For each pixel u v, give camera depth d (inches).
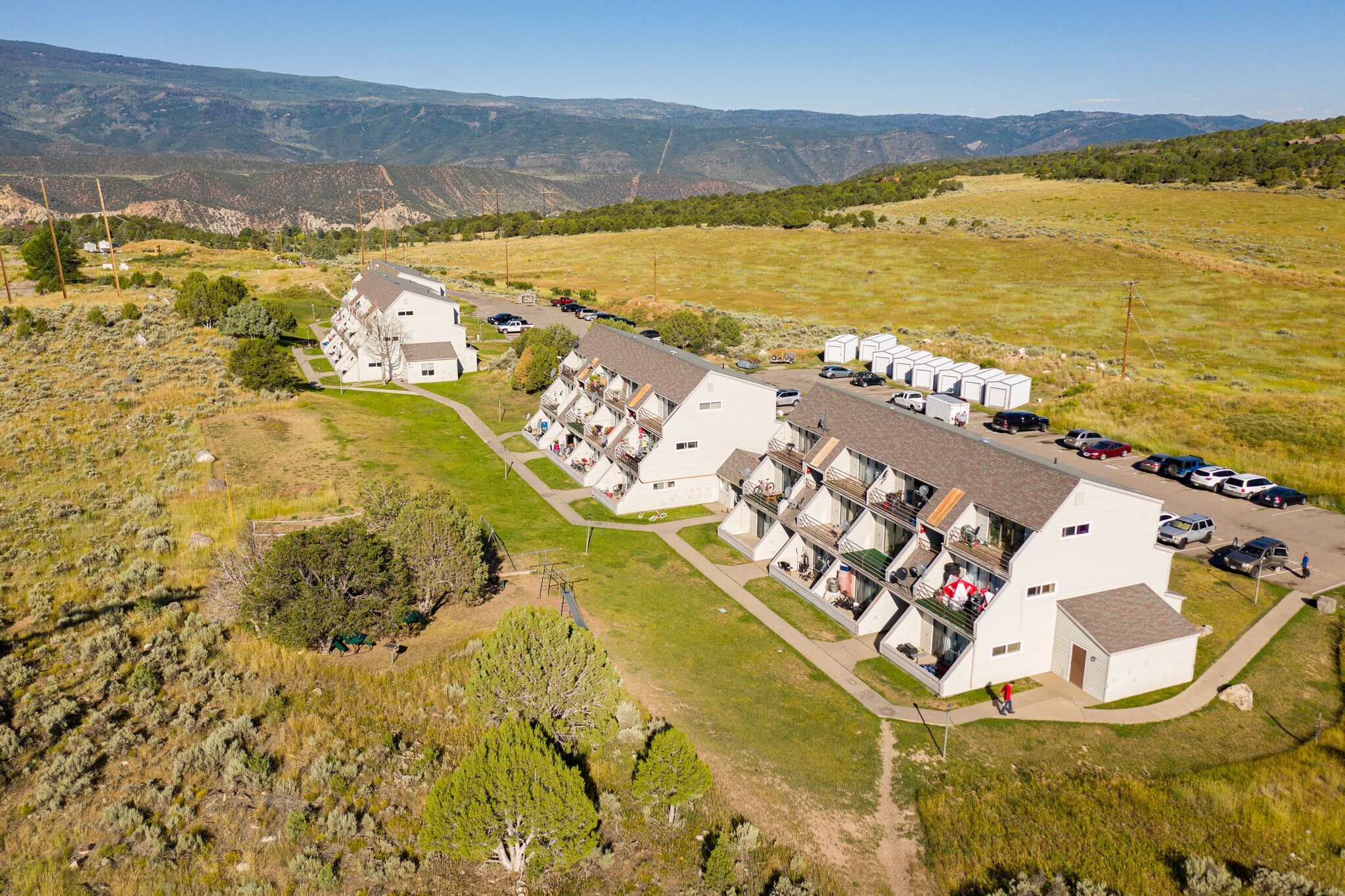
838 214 7509.8
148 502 2021.4
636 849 1059.9
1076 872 1002.7
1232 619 1637.6
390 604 1494.8
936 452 1637.6
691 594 1764.3
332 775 1132.5
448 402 3250.5
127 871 957.8
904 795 1163.3
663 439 2198.6
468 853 959.6
